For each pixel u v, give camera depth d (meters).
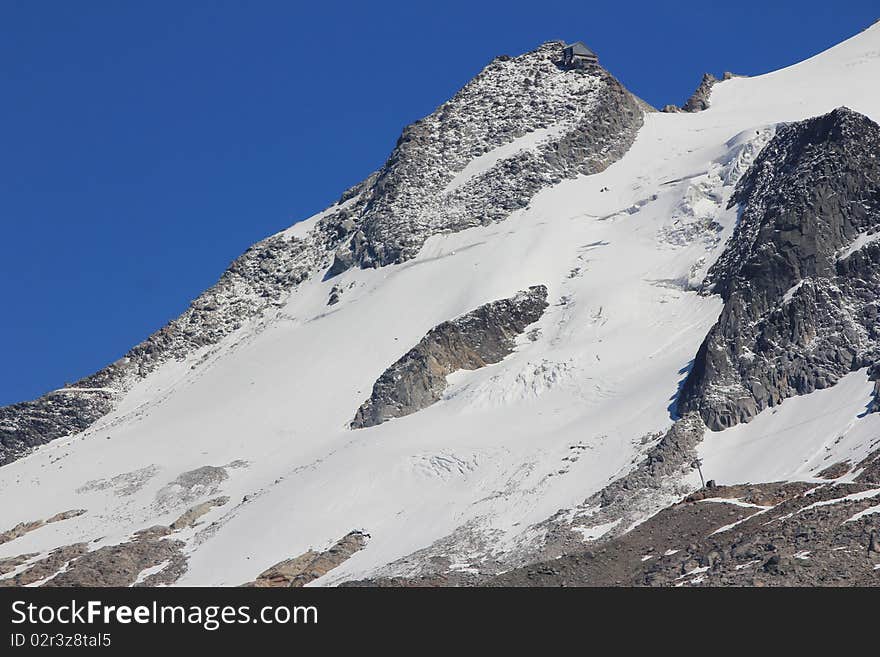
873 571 194.75
